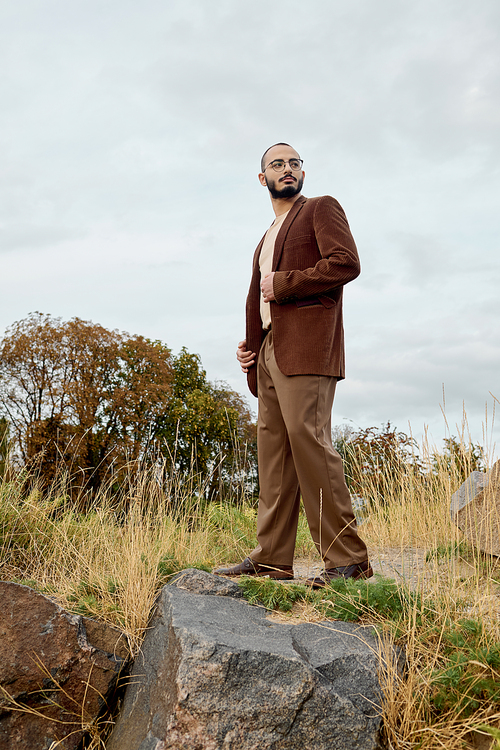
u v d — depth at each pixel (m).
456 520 3.35
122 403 17.12
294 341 2.65
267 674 1.80
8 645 2.14
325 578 2.56
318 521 2.58
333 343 2.74
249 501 5.67
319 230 2.73
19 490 3.89
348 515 2.61
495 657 1.92
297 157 3.02
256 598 2.51
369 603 2.29
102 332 17.89
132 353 18.41
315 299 2.70
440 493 4.10
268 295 2.71
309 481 2.59
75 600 2.64
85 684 2.15
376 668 1.94
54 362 16.59
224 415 19.77
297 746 1.72
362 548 2.63
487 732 1.66
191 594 2.42
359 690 1.87
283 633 2.13
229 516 4.75
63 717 2.12
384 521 4.56
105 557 3.06
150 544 3.17
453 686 1.85
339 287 2.82
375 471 5.78
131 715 2.02
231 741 1.69
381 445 6.58
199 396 20.66
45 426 15.44
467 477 3.81
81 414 16.19
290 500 2.86
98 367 17.06
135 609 2.39
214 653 1.80
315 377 2.63
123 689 2.22
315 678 1.82
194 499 4.70
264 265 3.01
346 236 2.70
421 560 3.49
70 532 3.60
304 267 2.79
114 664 2.22
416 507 4.46
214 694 1.74
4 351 16.56
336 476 2.59
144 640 2.29
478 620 2.13
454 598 2.33
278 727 1.73
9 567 3.20
